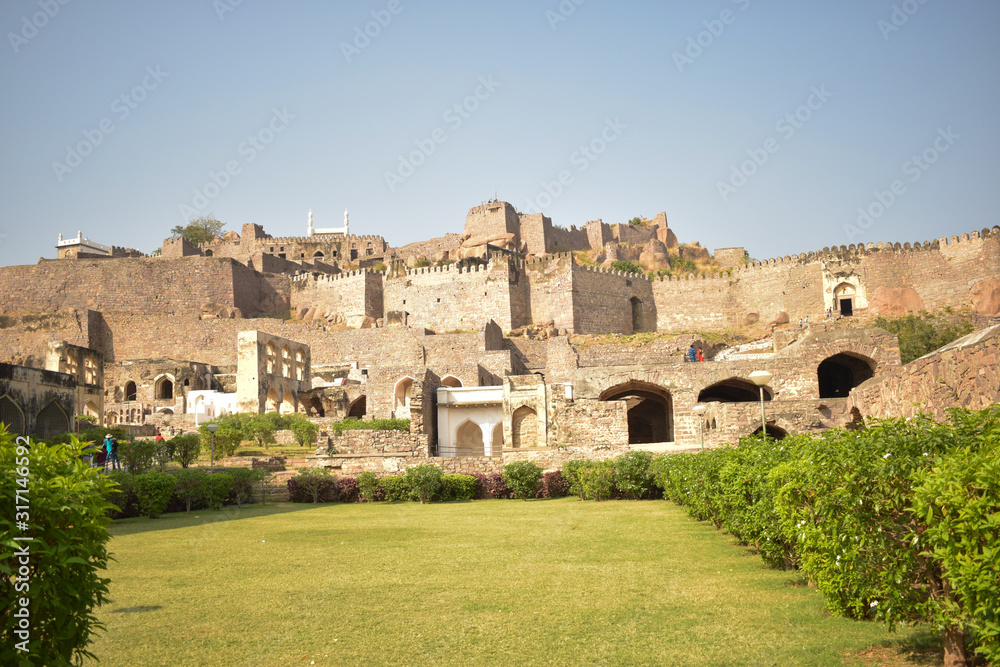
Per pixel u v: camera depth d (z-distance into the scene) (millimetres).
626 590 10219
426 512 21141
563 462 27844
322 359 66938
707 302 70062
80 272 78875
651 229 110688
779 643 7586
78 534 5578
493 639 8047
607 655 7422
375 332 65438
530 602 9633
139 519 20297
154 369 63812
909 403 14234
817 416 28078
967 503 5668
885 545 7004
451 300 71438
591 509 21062
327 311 78938
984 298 57375
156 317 72812
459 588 10539
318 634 8344
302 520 19438
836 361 37906
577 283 68438
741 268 69125
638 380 33062
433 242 100000
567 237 100000
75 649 5902
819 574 8352
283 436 39188
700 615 8781
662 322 71438
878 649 7305
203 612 9344
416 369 37812
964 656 6570
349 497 24938
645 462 23906
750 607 9062
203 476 23109
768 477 9805
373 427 39562
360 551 13977
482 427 39969
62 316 72125
